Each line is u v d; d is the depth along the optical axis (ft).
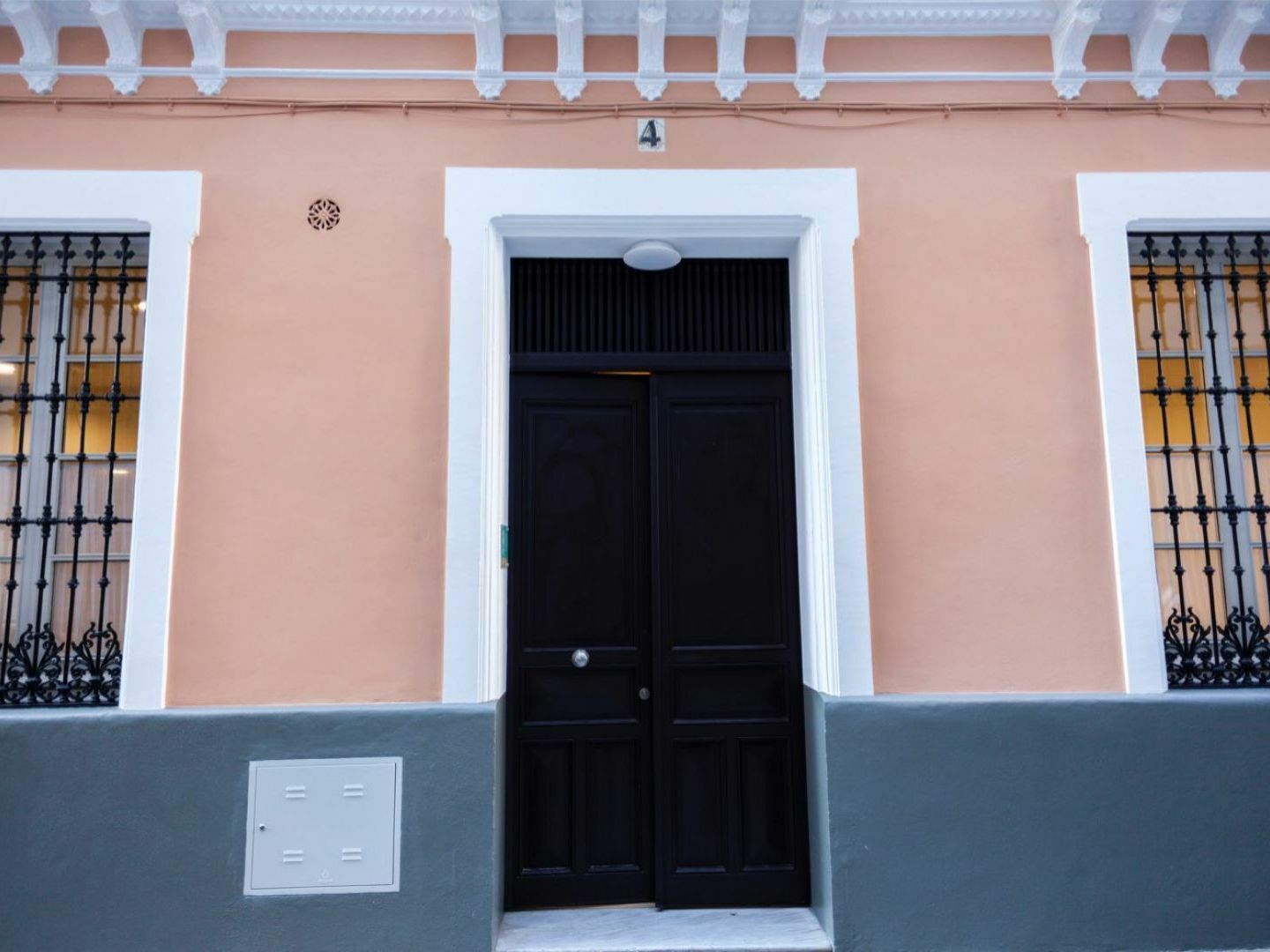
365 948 10.83
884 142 12.60
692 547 12.92
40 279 12.11
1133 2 12.42
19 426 12.35
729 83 12.52
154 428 11.55
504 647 12.09
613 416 13.15
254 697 11.32
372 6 12.25
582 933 11.63
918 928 11.11
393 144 12.33
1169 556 12.65
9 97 12.07
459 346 11.91
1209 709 11.47
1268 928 11.16
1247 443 12.78
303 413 11.80
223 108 12.27
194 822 10.87
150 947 10.69
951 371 12.19
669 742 12.63
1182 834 11.29
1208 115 12.76
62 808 10.81
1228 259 13.12
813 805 12.08
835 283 12.23
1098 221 12.46
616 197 12.30
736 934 11.53
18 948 10.60
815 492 12.09
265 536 11.57
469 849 11.00
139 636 11.19
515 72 12.44
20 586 12.05
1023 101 12.69
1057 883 11.19
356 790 11.02
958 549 11.89
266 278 12.00
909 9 12.55
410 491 11.73
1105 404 12.10
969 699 11.46
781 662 12.76
